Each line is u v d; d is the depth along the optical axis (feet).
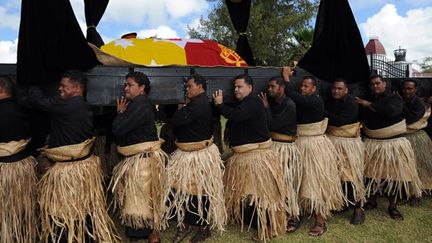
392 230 11.89
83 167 9.64
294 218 11.91
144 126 9.95
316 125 11.82
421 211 13.50
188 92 10.37
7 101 9.39
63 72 9.53
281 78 11.46
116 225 12.05
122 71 10.19
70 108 9.32
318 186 11.51
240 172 11.02
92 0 14.92
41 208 9.41
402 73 55.01
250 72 11.77
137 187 9.78
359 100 12.83
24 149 9.80
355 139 12.51
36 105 9.30
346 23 12.50
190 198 10.42
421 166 14.21
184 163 10.43
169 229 11.89
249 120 10.78
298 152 11.72
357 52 12.69
